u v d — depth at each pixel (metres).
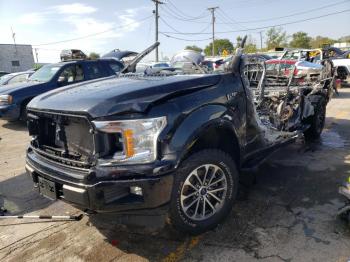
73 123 2.77
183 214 2.87
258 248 2.87
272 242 2.94
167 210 2.70
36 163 2.98
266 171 4.65
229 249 2.88
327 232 3.05
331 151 5.53
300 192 3.93
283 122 5.00
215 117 2.98
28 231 3.33
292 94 5.51
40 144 3.14
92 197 2.51
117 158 2.55
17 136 7.68
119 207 2.57
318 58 11.94
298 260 2.69
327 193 3.88
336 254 2.73
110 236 3.17
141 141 2.55
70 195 2.61
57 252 2.96
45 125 3.11
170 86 2.87
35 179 3.01
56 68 9.09
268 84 6.30
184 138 2.69
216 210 3.15
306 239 2.96
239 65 3.49
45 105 2.95
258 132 3.71
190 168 2.84
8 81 12.23
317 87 6.14
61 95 3.08
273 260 2.71
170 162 2.59
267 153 4.06
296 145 5.99
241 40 3.61
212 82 3.17
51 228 3.36
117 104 2.57
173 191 2.70
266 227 3.19
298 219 3.31
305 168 4.73
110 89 2.93
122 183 2.49
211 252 2.85
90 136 2.65
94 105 2.59
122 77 3.83
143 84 2.97
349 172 4.53
